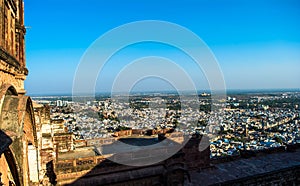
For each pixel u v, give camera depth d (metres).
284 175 21.20
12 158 10.13
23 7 14.14
